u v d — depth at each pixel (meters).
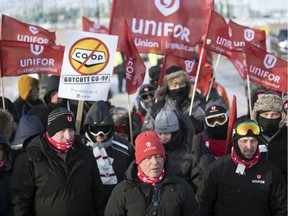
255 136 4.55
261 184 4.60
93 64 5.73
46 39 7.20
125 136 6.36
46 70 6.76
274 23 46.59
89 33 5.71
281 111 5.46
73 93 5.74
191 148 5.07
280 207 4.61
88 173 4.65
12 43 6.61
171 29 7.40
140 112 8.09
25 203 4.53
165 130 5.02
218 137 5.93
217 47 7.10
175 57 7.82
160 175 4.09
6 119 5.14
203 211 4.74
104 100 5.77
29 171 4.52
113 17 7.18
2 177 4.80
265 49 7.57
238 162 4.62
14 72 6.62
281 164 5.34
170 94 6.82
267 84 7.02
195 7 7.45
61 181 4.52
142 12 7.29
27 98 8.66
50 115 4.59
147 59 26.06
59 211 4.50
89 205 4.68
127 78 6.40
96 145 5.14
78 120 5.84
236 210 4.62
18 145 5.62
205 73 8.55
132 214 4.01
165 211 3.99
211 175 4.71
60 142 4.51
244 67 8.55
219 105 5.92
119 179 5.11
